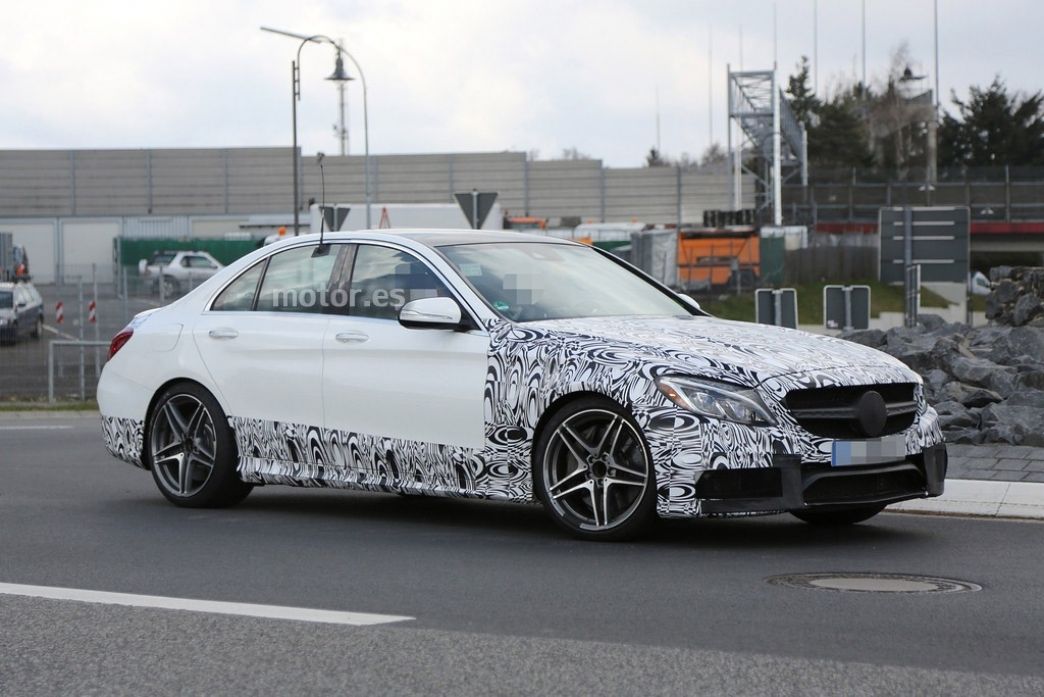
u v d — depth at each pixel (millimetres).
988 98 135750
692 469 7730
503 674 5297
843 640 5781
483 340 8602
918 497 8164
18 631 6148
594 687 5102
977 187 86812
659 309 9242
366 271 9398
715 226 72250
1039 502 9531
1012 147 134875
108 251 88188
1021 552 7953
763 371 7816
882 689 5035
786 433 7711
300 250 9836
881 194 87688
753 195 91625
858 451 7836
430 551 8133
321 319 9492
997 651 5586
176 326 10258
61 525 9336
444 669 5387
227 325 9961
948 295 67875
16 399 28141
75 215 89750
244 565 7746
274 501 10539
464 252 9234
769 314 19578
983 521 9148
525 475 8406
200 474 10141
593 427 8227
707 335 8344
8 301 28469
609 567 7512
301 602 6691
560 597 6734
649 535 8570
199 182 89938
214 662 5570
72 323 30750
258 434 9703
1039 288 20406
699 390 7785
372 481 9102
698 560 7707
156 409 10273
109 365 10594
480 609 6484
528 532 8836
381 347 9055
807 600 6602
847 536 8539
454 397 8648
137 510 10086
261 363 9680
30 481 12078
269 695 5090
